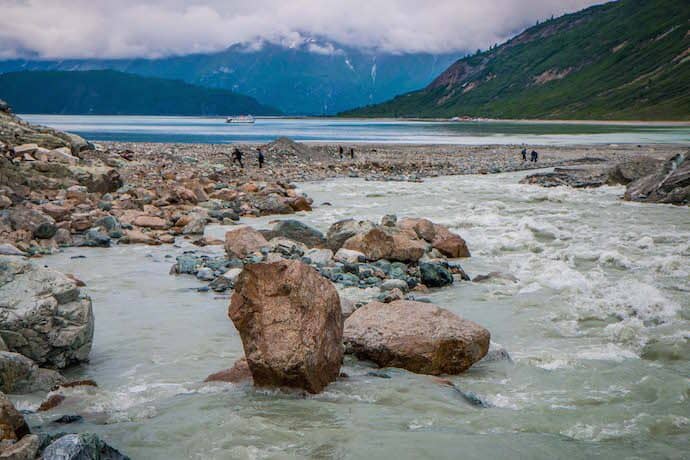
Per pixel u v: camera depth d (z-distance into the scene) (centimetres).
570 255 1981
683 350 1098
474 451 707
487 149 8219
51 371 960
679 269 1761
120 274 1717
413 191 3903
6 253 1848
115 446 718
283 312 898
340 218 2822
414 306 1103
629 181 4141
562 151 7812
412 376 966
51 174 3134
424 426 777
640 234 2377
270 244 1947
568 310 1368
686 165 3428
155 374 993
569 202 3428
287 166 5350
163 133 14262
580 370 1001
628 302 1411
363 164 5412
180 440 734
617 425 789
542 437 750
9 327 977
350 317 1106
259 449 710
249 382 930
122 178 3641
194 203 3028
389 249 1861
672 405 854
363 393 889
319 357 891
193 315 1335
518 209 3125
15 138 3569
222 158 5538
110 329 1236
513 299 1466
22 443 643
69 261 1873
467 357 1005
